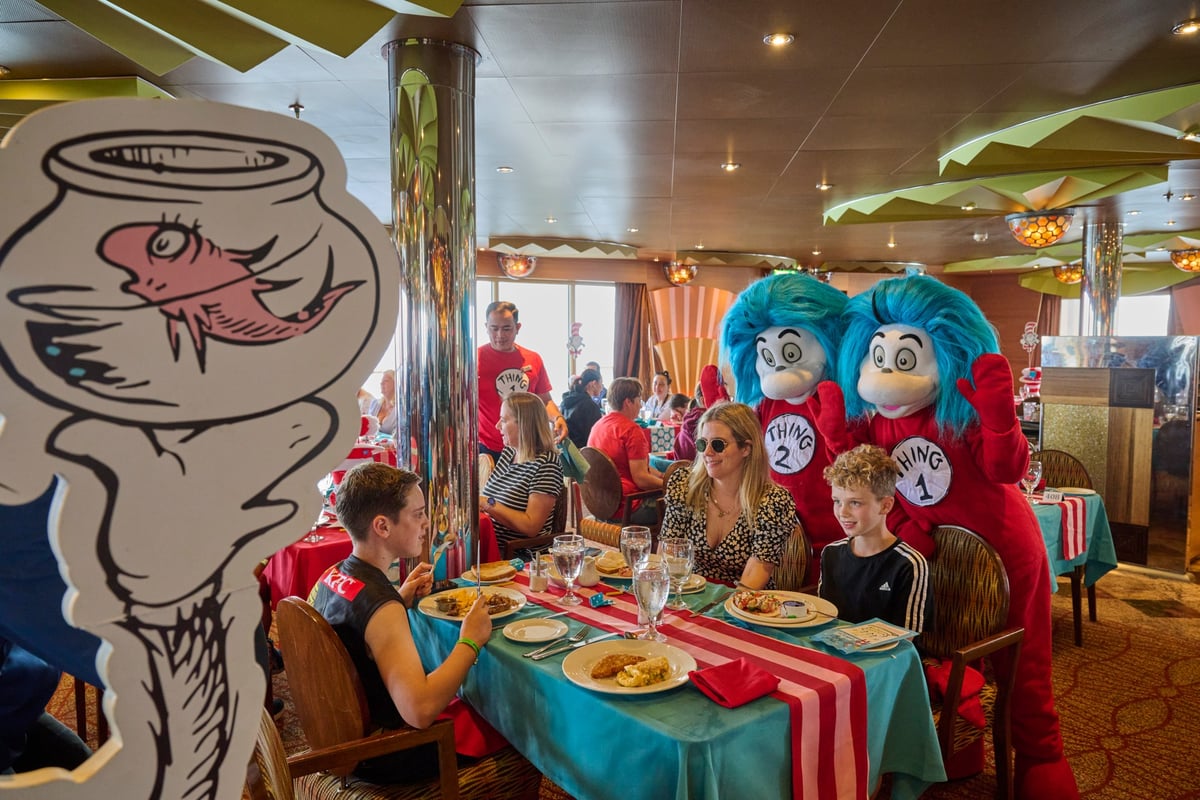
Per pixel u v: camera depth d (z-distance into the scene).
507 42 3.03
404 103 2.98
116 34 2.86
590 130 4.38
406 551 1.72
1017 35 3.07
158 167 0.40
